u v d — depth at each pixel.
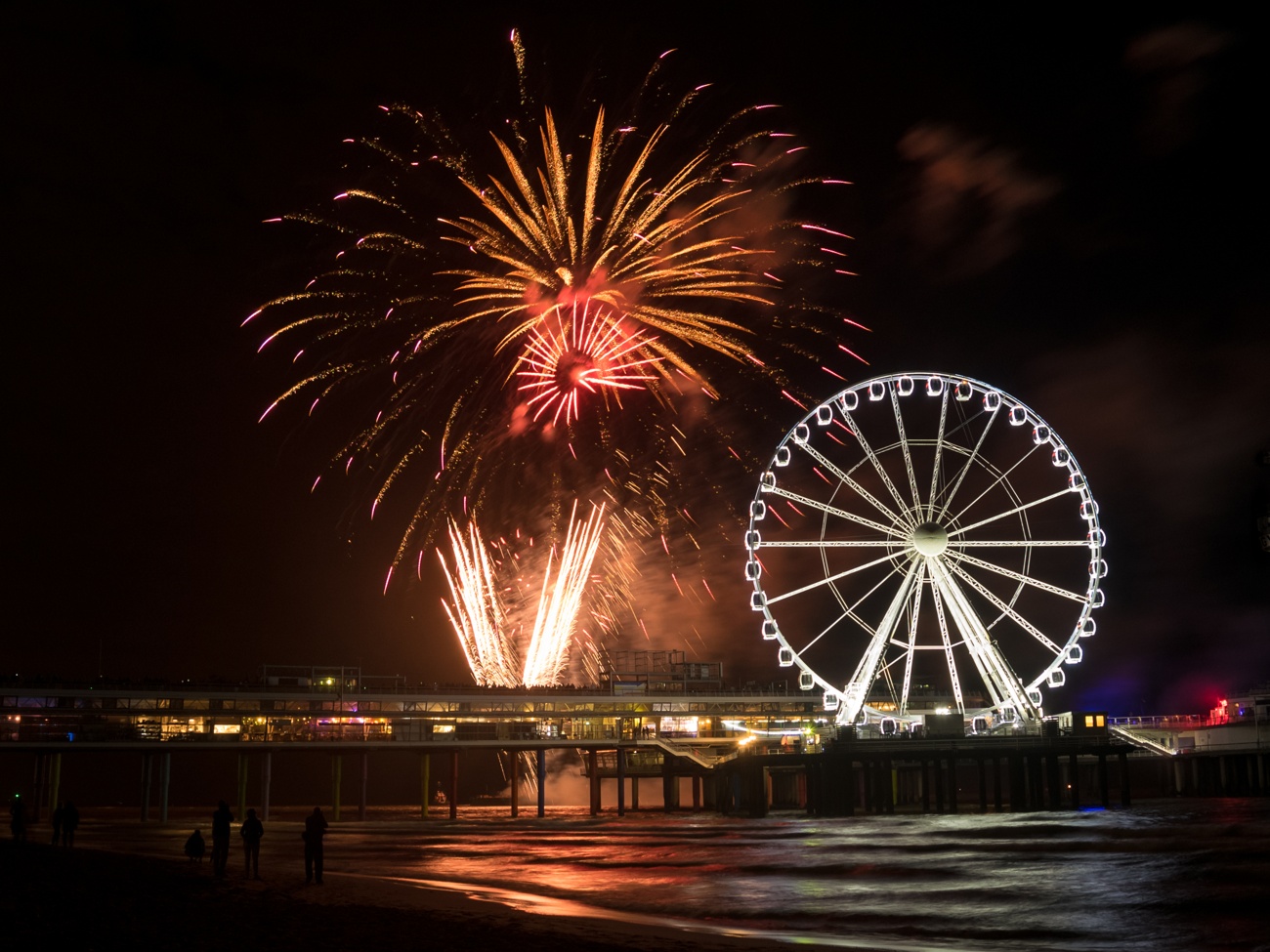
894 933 40.09
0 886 40.47
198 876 46.62
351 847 74.06
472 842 77.81
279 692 106.50
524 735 114.00
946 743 96.69
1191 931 39.91
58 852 53.84
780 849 68.50
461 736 111.94
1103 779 98.50
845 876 55.22
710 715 119.62
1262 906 44.38
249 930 34.28
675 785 131.88
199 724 103.69
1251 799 111.00
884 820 90.69
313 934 34.09
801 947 35.50
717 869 58.88
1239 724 123.12
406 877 56.12
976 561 92.75
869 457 91.44
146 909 37.03
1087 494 92.62
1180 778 122.62
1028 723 97.75
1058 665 94.81
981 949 36.78
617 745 115.50
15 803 61.41
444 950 32.56
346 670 111.12
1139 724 129.38
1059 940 38.62
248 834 47.62
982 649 96.44
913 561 92.31
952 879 53.06
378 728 109.12
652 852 67.62
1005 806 111.62
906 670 94.31
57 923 33.91
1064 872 54.47
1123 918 42.56
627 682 120.00
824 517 91.94
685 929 39.62
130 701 102.00
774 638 93.00
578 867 60.53
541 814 113.19
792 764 99.56
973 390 91.56
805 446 92.00
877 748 96.75
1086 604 93.19
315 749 106.44
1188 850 61.50
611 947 34.09
